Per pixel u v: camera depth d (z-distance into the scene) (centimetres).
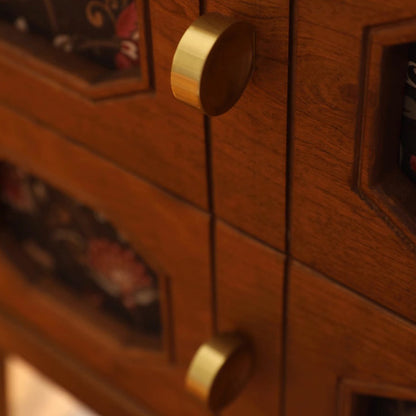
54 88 50
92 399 62
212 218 48
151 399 59
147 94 47
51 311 60
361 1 39
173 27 44
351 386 48
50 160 53
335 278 45
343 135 42
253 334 50
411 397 46
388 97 41
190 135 46
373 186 42
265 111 43
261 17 41
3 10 51
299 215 45
